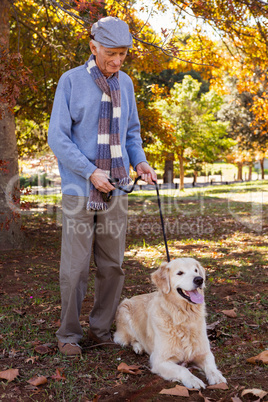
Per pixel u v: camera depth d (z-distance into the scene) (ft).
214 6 27.04
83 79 9.68
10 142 25.88
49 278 19.06
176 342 9.50
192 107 84.23
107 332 11.21
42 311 14.08
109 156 9.78
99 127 9.70
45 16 35.94
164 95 38.27
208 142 89.04
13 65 18.88
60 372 9.25
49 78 36.63
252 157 109.29
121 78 10.45
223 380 8.69
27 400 8.21
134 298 12.01
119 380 9.03
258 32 30.78
